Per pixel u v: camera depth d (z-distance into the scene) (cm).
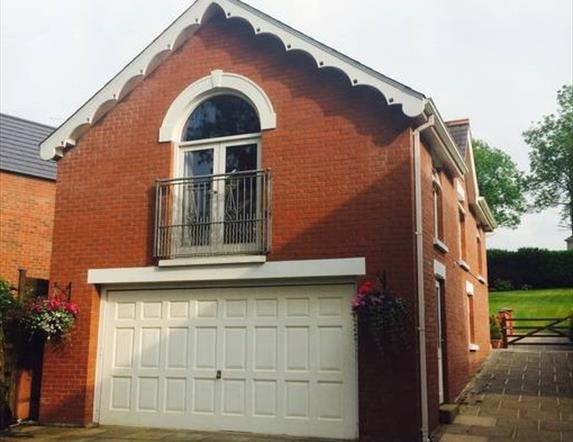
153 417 996
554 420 960
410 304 866
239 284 984
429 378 903
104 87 1088
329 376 905
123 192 1068
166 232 1018
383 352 858
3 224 1570
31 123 1831
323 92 970
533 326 2319
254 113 1032
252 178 990
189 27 1059
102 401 1032
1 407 1011
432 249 1005
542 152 4256
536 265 3538
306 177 954
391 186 907
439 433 890
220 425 953
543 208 4309
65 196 1105
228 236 984
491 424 942
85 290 1059
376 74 920
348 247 913
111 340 1049
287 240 946
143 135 1075
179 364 1000
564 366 1488
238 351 967
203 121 1069
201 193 1018
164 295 1034
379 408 853
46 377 1048
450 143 1077
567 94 4191
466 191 1544
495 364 1580
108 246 1058
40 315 1016
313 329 928
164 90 1078
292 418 913
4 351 1036
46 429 995
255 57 1024
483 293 1822
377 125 931
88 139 1111
